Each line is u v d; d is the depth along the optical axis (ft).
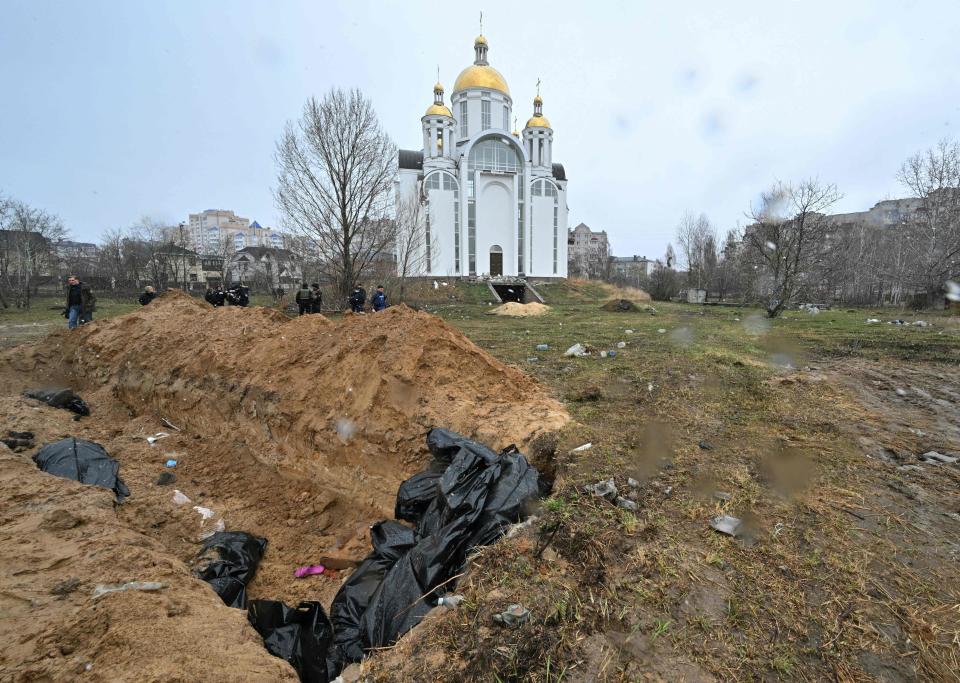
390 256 100.78
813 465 13.03
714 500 10.99
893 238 102.01
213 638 7.55
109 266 134.00
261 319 25.89
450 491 10.41
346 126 64.34
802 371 25.22
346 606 9.59
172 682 6.20
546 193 150.51
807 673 6.34
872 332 43.91
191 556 12.51
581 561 8.56
